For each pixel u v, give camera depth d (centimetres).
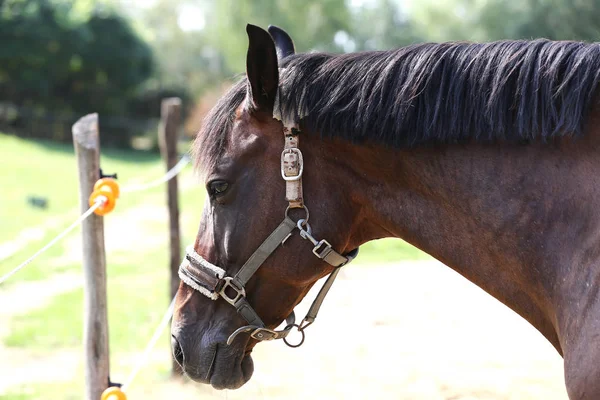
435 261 824
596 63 156
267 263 183
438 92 167
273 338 193
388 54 178
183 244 808
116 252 936
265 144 179
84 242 277
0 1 2606
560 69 160
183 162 484
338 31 2866
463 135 165
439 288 682
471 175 166
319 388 426
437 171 171
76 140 275
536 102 158
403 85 170
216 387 190
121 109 3123
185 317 195
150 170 2138
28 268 804
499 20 1672
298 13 2720
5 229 1001
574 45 163
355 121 172
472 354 480
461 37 2031
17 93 2769
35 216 1129
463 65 168
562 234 156
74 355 517
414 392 415
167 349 522
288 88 176
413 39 2948
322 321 572
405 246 915
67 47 2711
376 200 181
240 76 212
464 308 605
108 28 2870
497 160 164
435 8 2131
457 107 165
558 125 155
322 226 179
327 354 489
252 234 180
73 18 2688
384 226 185
